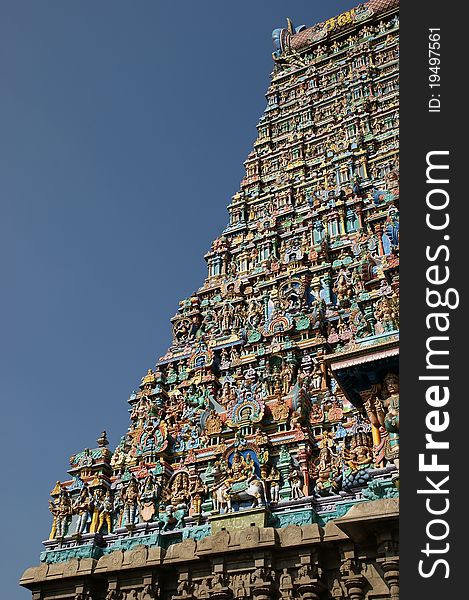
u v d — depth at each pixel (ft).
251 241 164.76
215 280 163.22
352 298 131.64
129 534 103.71
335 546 80.53
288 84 204.13
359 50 191.31
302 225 159.33
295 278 143.33
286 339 130.72
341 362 79.77
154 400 139.03
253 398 103.96
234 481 93.25
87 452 120.06
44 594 98.73
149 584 91.30
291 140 183.83
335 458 91.97
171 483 108.99
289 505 88.94
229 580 84.38
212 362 138.10
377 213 146.00
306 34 212.02
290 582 80.84
